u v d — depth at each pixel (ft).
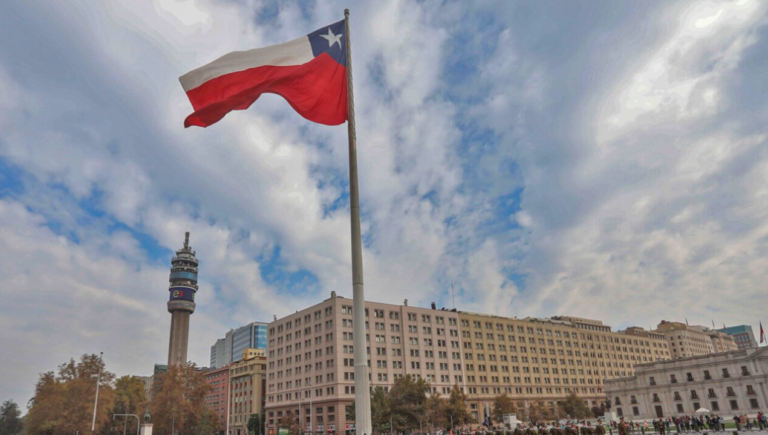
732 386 400.06
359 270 69.21
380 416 313.73
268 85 74.18
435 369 440.45
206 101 72.84
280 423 426.92
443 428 353.31
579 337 588.50
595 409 488.85
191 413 393.09
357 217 71.46
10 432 601.62
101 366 360.89
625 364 630.33
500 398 427.33
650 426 318.65
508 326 520.83
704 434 207.00
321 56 78.54
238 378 576.61
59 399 340.18
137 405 428.15
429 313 457.68
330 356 394.11
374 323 415.85
